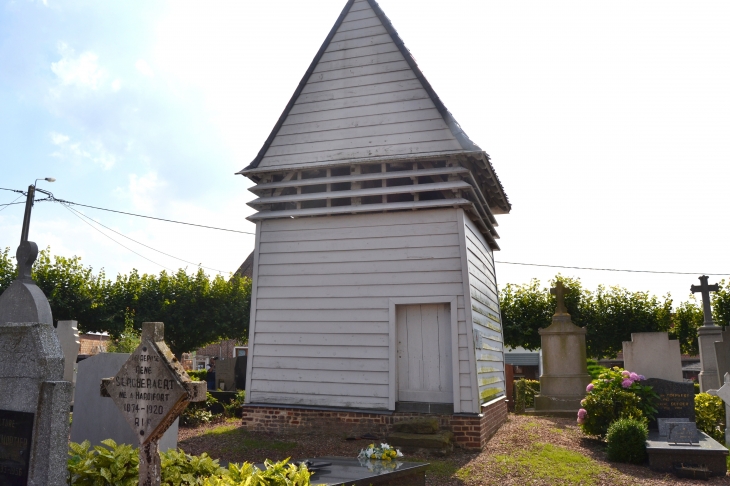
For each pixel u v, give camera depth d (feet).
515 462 33.58
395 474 25.34
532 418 55.01
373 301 41.70
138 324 84.43
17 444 19.43
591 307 85.35
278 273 44.65
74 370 58.39
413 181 42.60
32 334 19.74
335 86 46.11
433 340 40.52
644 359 49.62
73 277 80.84
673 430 35.35
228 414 56.44
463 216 40.88
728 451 32.71
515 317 85.81
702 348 67.15
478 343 40.60
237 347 143.95
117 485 19.93
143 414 19.15
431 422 36.96
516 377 134.82
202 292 89.66
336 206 44.55
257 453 36.04
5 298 28.35
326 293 43.01
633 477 31.55
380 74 45.09
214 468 22.25
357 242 43.04
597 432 40.06
